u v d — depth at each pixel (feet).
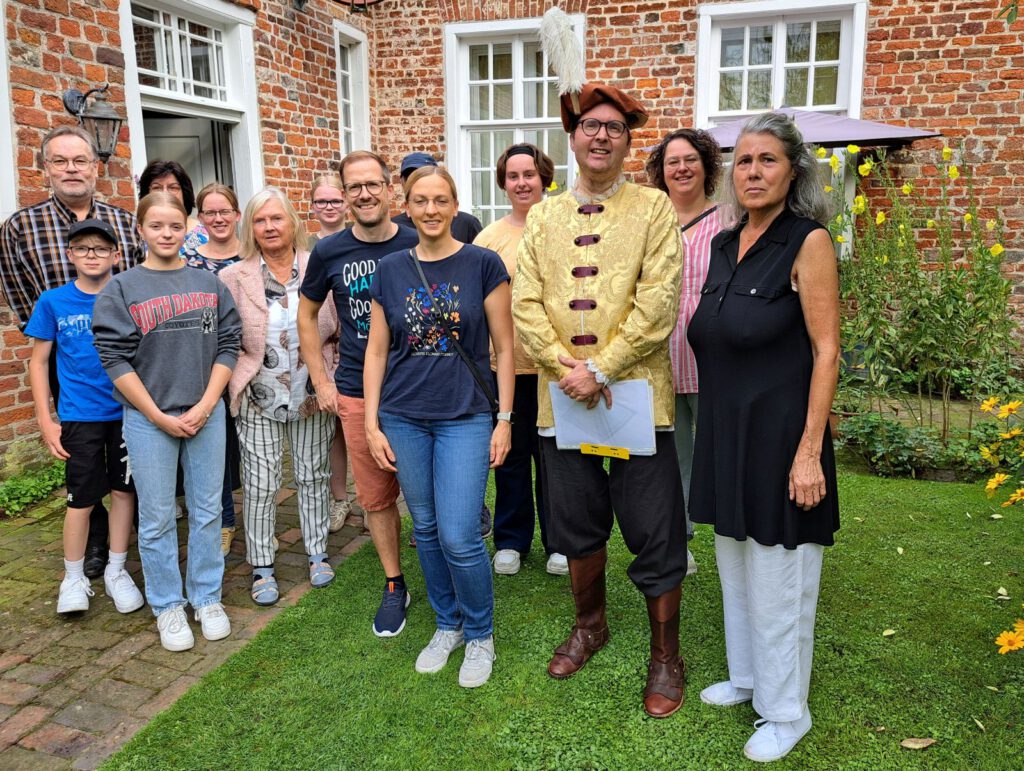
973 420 17.97
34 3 14.23
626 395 7.42
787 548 6.65
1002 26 20.89
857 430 15.48
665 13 22.93
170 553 9.39
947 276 15.24
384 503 9.27
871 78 22.08
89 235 9.65
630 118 7.52
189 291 9.18
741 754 7.16
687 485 10.90
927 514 12.78
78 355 9.82
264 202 9.86
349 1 24.22
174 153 20.99
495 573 10.97
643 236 7.39
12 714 8.03
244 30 20.15
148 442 9.04
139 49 18.06
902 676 8.25
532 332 7.70
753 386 6.66
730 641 7.72
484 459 8.14
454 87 25.27
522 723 7.67
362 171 8.88
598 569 8.54
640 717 7.72
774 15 22.58
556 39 7.31
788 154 6.48
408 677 8.48
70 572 10.07
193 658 9.06
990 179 21.72
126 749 7.41
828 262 6.40
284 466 16.05
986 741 7.22
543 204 8.02
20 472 14.70
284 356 10.09
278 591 10.57
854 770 6.91
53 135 11.05
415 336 7.91
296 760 7.24
